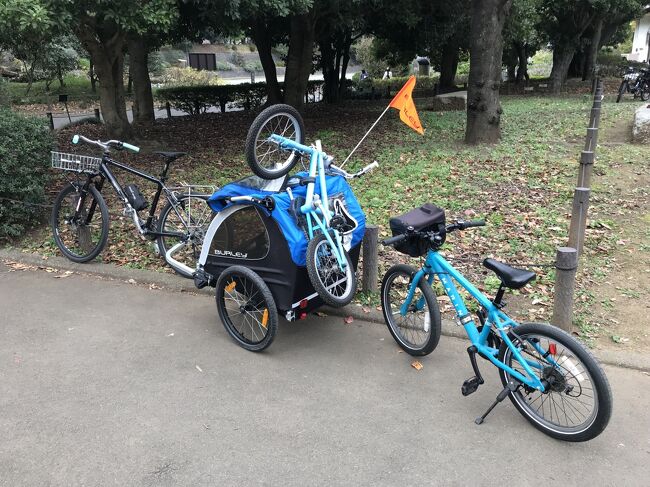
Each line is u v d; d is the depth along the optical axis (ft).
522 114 46.26
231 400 11.20
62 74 100.37
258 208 12.38
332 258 12.30
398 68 135.23
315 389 11.60
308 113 53.78
